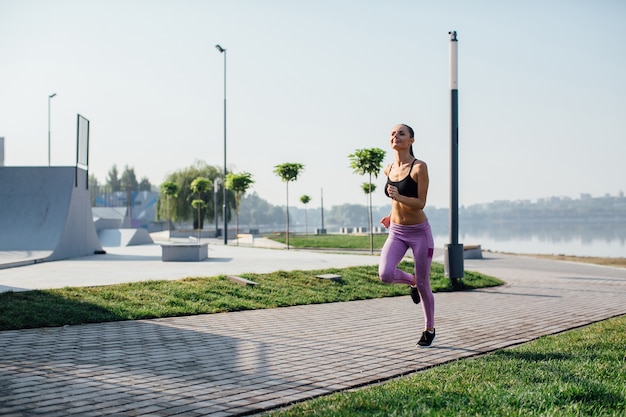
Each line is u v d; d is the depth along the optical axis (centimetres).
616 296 1198
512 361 574
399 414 397
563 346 653
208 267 1564
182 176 6241
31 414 394
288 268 1521
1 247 1869
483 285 1377
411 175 649
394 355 617
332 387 485
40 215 1977
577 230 12662
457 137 1345
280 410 412
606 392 452
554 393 450
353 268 1443
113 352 598
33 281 1174
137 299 920
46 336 675
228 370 536
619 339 692
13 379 484
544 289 1334
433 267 1603
